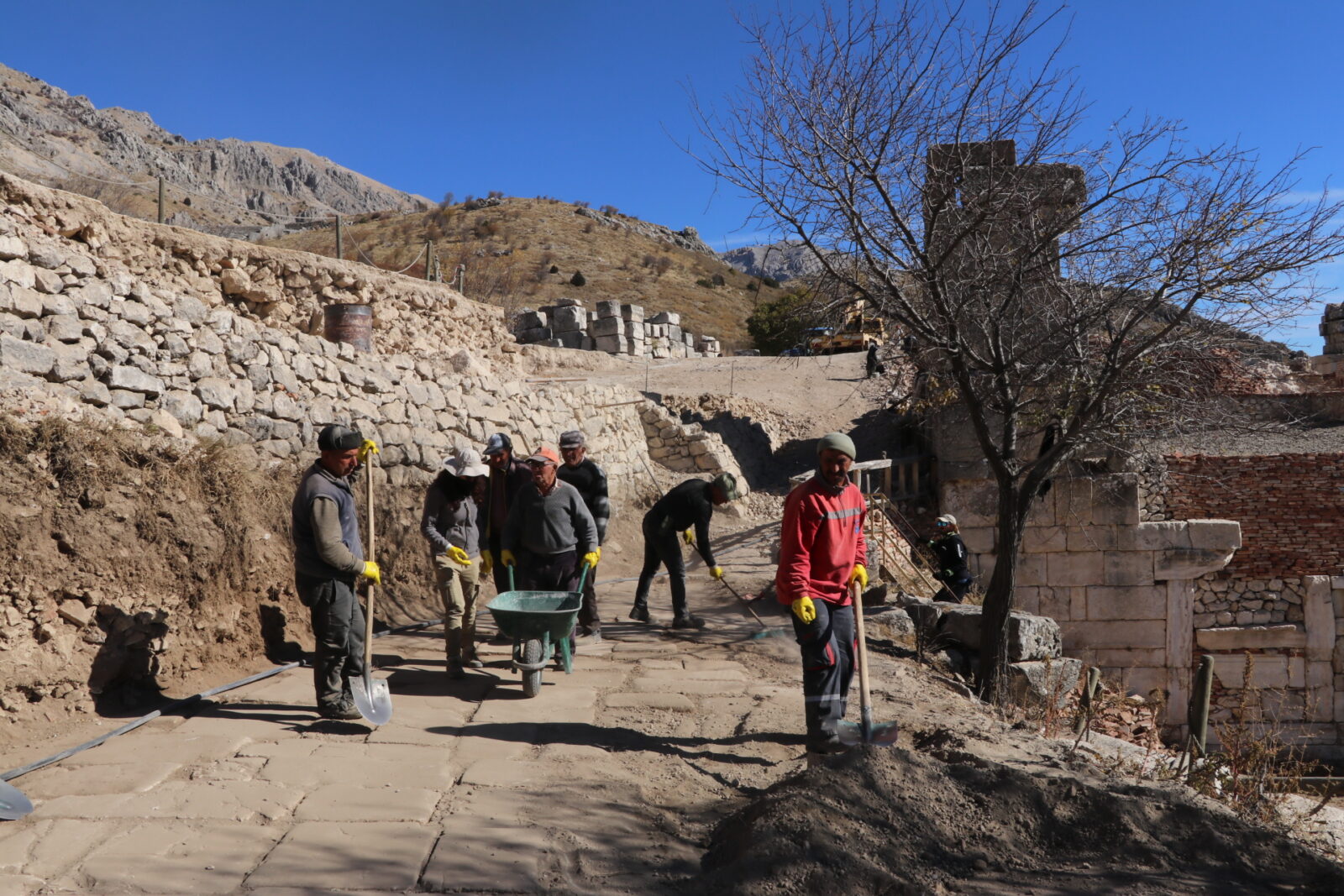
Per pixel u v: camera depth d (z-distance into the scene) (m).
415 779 4.33
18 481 5.52
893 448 20.16
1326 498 13.79
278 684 6.11
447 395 12.00
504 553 6.51
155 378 7.97
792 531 4.77
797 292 8.50
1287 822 5.15
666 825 3.93
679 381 27.06
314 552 5.12
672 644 7.71
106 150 122.12
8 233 7.14
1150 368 8.12
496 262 68.25
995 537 12.32
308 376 9.77
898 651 8.24
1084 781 4.00
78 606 5.32
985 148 7.79
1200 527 12.35
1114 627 12.48
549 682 6.39
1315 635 13.27
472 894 3.21
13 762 4.43
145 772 4.31
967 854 3.44
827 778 3.77
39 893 3.11
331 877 3.28
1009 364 7.92
